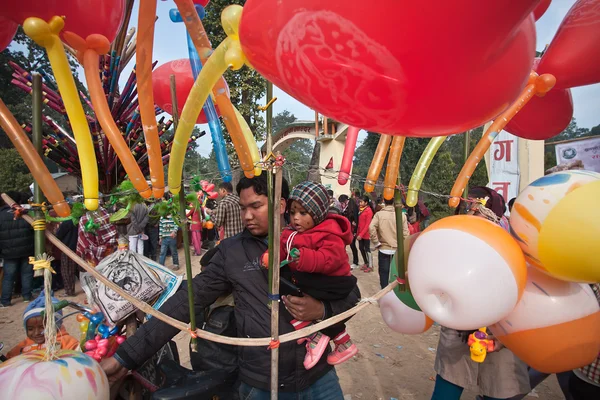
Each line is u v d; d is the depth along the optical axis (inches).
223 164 42.8
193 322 50.1
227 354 67.6
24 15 32.9
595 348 48.8
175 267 273.3
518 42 25.8
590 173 44.4
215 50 32.4
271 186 45.6
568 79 48.7
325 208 61.5
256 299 58.3
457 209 66.9
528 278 49.3
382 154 46.6
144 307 47.4
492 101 27.4
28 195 196.4
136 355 54.6
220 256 62.7
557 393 114.0
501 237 43.2
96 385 40.8
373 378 125.7
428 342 153.4
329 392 61.2
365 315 181.8
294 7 24.8
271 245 47.1
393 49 23.5
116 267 59.7
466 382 74.8
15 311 190.4
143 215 235.0
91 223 54.9
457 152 581.3
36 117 39.4
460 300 40.9
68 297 202.4
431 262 42.9
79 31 36.1
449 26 21.7
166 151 63.7
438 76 24.5
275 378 50.5
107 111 38.5
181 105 51.8
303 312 54.2
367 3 22.3
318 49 25.2
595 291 54.7
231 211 190.5
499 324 51.2
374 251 354.3
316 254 55.4
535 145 202.4
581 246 39.4
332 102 28.5
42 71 54.2
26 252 199.2
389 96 26.4
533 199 43.6
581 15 45.4
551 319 46.9
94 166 38.4
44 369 38.4
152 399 58.1
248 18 27.7
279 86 31.3
